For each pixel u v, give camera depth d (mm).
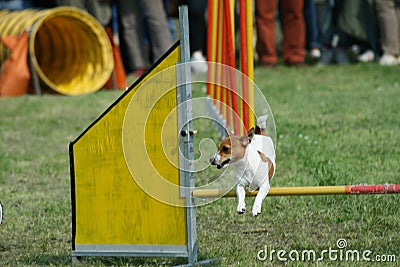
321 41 25734
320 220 10688
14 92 21547
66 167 14781
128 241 8844
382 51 25641
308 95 20844
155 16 23859
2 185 13586
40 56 24484
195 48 24297
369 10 24984
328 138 15609
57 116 19328
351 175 12359
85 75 22750
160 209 8680
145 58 25047
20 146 16719
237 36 25266
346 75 23703
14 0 25328
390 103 19234
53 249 9938
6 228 10875
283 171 13203
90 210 9008
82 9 24312
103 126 8883
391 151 14320
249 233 10258
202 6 24141
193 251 8648
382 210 10805
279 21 28297
